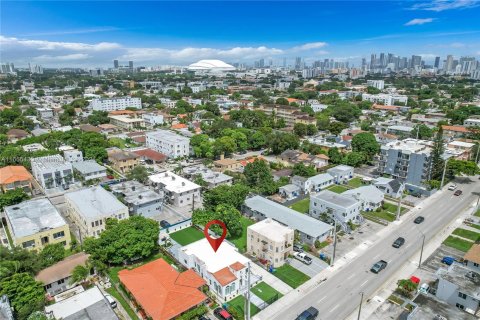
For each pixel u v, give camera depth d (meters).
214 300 57.84
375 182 108.88
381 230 83.75
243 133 160.38
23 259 59.28
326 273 66.19
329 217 85.19
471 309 52.25
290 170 120.62
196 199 101.06
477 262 63.34
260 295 59.81
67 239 74.38
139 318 53.34
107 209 80.88
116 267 67.06
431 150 115.12
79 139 150.00
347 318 54.28
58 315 50.19
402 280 60.97
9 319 46.94
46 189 106.69
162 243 76.50
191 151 149.62
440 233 82.44
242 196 90.38
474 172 116.12
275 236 68.69
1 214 87.75
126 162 127.50
